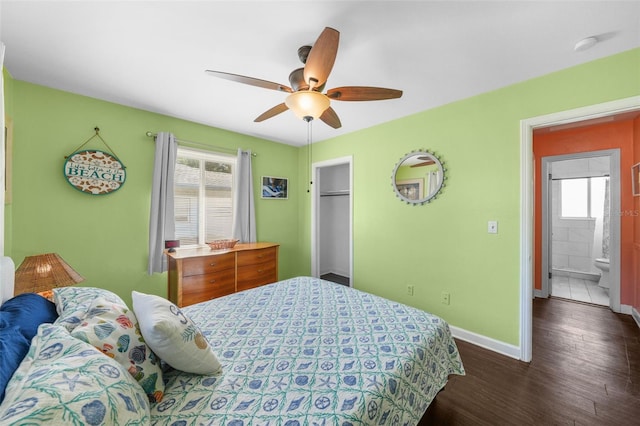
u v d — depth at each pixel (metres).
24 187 2.08
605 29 1.49
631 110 1.69
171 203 2.81
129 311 1.17
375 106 2.59
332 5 1.33
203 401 0.96
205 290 2.67
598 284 4.14
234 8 1.35
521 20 1.42
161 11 1.37
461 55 1.75
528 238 2.09
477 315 2.36
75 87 2.20
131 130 2.61
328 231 5.22
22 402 0.56
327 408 0.91
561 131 3.48
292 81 1.74
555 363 2.06
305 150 4.09
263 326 1.56
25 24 1.46
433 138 2.63
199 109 2.68
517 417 1.53
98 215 2.43
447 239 2.54
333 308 1.82
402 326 1.54
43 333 0.89
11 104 2.00
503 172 2.20
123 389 0.73
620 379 1.85
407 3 1.31
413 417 1.16
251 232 3.53
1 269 1.24
